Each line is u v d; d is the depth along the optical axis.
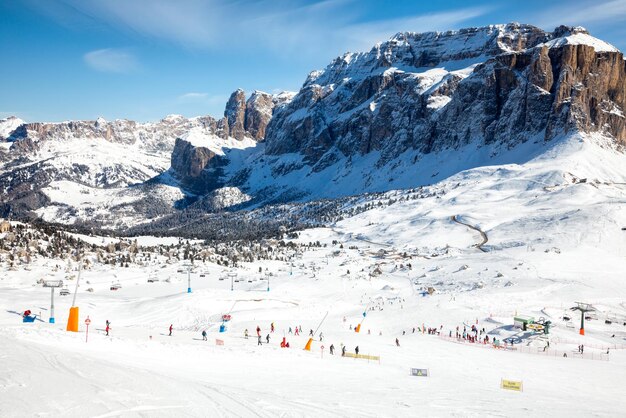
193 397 27.56
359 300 154.62
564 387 58.34
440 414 34.47
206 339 72.12
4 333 48.31
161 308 111.62
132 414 21.91
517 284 157.75
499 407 39.47
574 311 128.75
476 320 117.94
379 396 40.59
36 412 20.11
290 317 118.81
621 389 59.50
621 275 169.12
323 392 39.94
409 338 97.75
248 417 25.69
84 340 51.34
